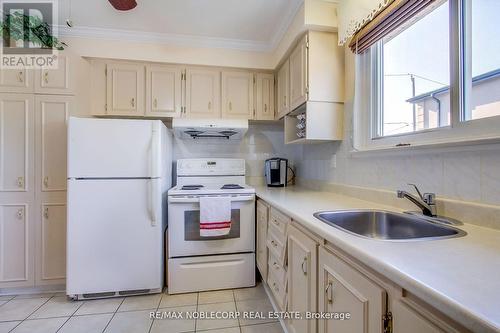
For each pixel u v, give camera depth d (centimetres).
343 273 86
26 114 206
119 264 195
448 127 110
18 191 205
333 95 184
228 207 207
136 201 197
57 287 211
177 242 205
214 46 245
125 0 177
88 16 205
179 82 246
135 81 238
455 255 68
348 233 89
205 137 280
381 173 148
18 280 204
